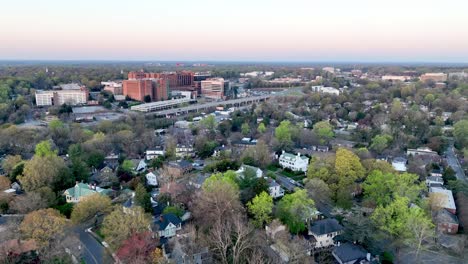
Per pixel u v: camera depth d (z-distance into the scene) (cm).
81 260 8088
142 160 16188
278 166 15625
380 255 8525
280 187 12294
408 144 18025
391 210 8869
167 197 10812
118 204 10588
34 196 10138
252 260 7269
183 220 9975
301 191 9769
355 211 9800
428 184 12950
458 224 10075
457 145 18362
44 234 7819
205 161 16425
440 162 15662
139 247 7700
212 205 9338
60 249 7688
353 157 12350
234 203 9450
